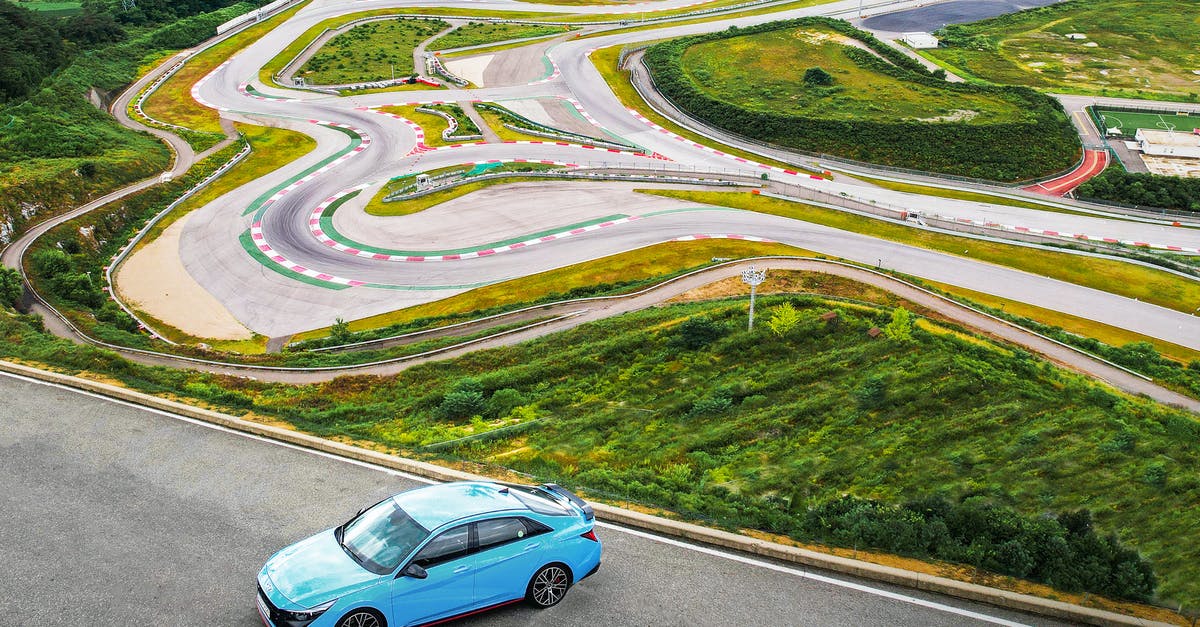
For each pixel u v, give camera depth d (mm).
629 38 143875
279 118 109188
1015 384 41344
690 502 22969
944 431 37188
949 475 33750
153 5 155375
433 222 79562
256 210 82062
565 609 16281
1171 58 140750
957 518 20406
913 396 40094
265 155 97250
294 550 15812
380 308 64188
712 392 40875
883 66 126562
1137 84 128875
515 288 66688
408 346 51844
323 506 20141
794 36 139250
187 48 137500
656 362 44719
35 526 18859
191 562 17609
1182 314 66062
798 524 20672
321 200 84500
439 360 47062
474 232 77500
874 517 20250
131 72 125750
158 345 51000
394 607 14938
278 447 23297
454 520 15648
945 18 158875
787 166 100812
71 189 78375
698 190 88625
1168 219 89000
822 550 18703
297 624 14242
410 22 151250
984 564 18625
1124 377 51062
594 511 19766
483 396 40625
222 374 43719
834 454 35000
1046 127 106188
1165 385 50562
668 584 17250
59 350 31234
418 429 34094
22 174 76688
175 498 20297
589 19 156000
